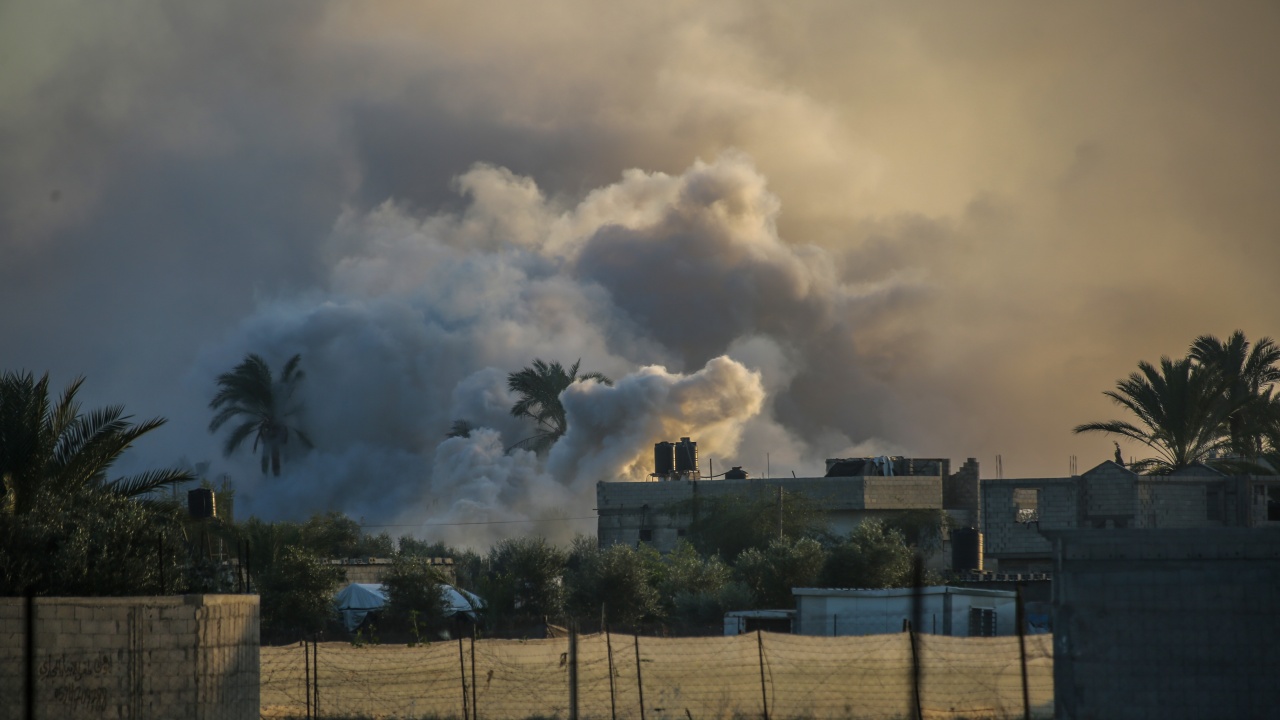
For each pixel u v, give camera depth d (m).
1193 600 49.50
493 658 90.88
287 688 77.75
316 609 119.19
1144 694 49.44
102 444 71.06
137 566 63.69
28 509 66.44
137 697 50.16
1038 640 78.75
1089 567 50.66
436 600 125.19
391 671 85.69
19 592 57.44
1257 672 48.62
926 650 79.19
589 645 92.81
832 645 84.81
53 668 48.31
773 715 59.47
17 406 67.38
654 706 64.81
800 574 124.81
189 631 51.88
